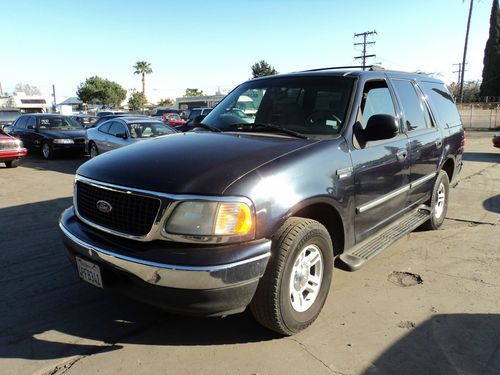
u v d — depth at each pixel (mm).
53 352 3053
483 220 6418
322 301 3400
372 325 3420
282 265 2889
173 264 2602
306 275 3221
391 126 3533
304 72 4418
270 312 2969
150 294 2732
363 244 3961
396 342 3186
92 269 2988
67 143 14539
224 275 2615
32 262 4676
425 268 4574
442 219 5957
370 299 3861
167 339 3225
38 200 7852
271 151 3131
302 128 3752
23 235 5625
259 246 2758
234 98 4516
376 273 4445
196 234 2650
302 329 3248
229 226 2670
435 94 5645
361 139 3713
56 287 4062
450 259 4832
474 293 3986
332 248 3432
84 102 82312
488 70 54469
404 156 4367
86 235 3057
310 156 3188
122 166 3096
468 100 58938
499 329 3365
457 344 3164
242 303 2783
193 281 2594
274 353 3041
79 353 3047
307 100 3967
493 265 4652
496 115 33500
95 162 3377
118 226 2934
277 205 2850
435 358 2996
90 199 3160
